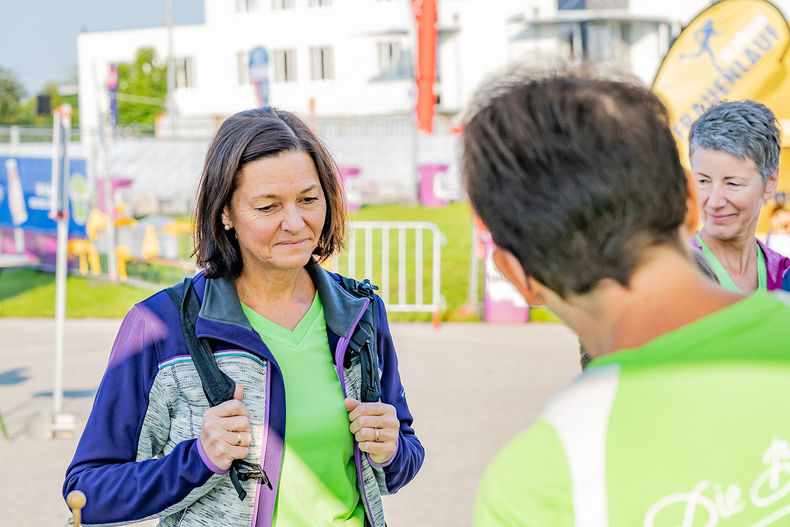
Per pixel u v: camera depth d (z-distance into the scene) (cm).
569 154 99
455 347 828
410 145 2322
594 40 3384
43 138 1931
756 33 484
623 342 101
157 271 1187
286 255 191
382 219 1775
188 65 4300
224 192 189
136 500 177
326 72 3894
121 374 187
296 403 191
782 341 98
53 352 823
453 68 3453
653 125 101
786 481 95
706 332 98
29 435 561
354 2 3788
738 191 240
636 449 94
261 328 197
